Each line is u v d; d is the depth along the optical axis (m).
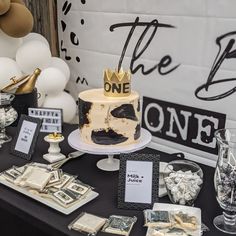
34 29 1.86
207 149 1.41
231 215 0.92
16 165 1.25
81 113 1.14
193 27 1.35
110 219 0.93
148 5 1.46
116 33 1.61
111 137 1.12
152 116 1.57
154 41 1.48
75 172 1.20
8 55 1.66
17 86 1.53
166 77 1.48
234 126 1.32
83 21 1.75
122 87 1.12
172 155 1.38
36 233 1.33
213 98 1.35
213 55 1.32
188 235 0.84
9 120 1.43
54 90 1.68
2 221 1.45
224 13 1.26
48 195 1.01
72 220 0.94
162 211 0.93
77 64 1.86
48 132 1.48
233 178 0.90
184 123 1.46
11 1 1.59
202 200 1.04
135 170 1.00
